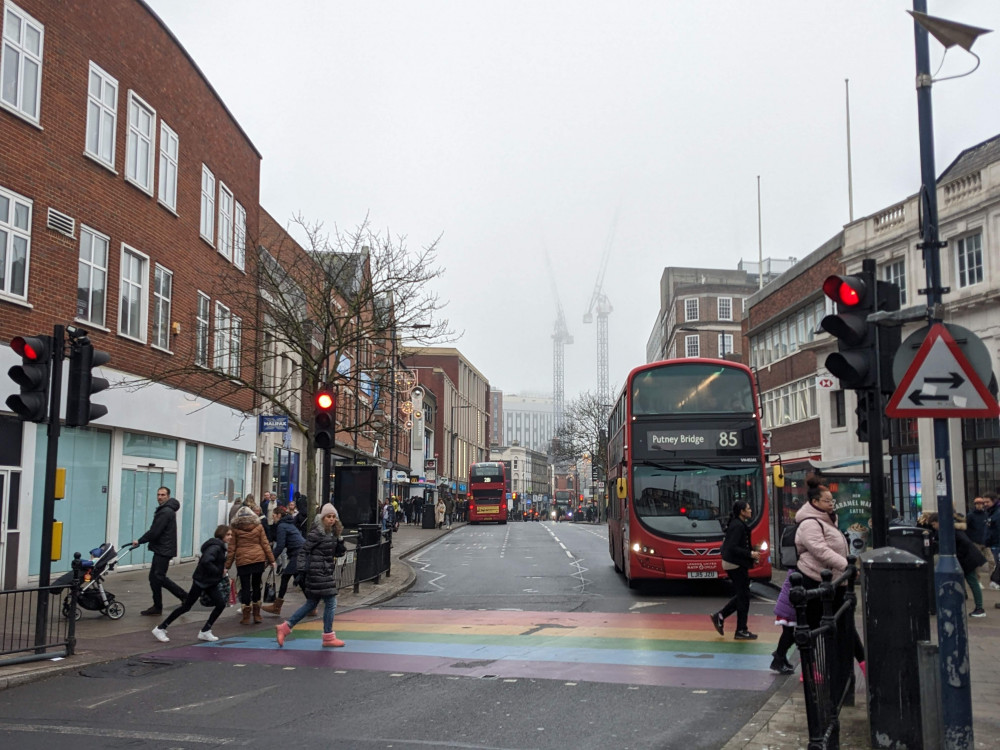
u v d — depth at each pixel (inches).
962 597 220.8
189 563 951.0
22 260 671.8
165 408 893.2
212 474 1045.8
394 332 886.4
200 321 996.6
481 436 4909.0
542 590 762.2
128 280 829.8
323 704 326.0
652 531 698.2
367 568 740.0
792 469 890.7
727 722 298.2
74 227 733.9
